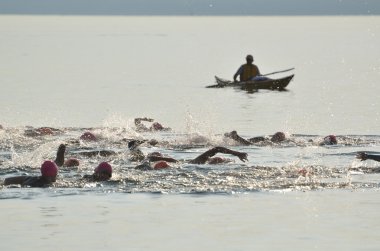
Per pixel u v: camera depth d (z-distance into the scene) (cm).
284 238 2678
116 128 5331
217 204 3158
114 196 3281
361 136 5294
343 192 3381
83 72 12044
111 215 2975
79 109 7219
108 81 10481
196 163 3941
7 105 7438
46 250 2531
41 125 6159
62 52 17738
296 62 14625
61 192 3338
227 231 2764
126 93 8825
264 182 3556
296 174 3734
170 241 2636
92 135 4784
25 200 3198
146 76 11425
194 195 3309
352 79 10906
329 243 2622
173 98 8306
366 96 8519
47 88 9288
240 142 4744
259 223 2869
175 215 2975
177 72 12275
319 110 7219
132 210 3053
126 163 3972
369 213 3012
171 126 6112
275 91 9175
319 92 9050
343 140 5022
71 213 2992
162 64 14175
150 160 3947
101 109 7250
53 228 2789
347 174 3772
